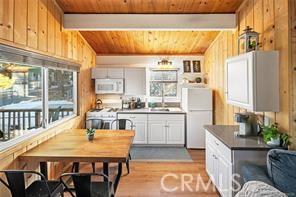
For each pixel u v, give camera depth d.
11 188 2.30
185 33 5.54
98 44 6.20
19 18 2.91
